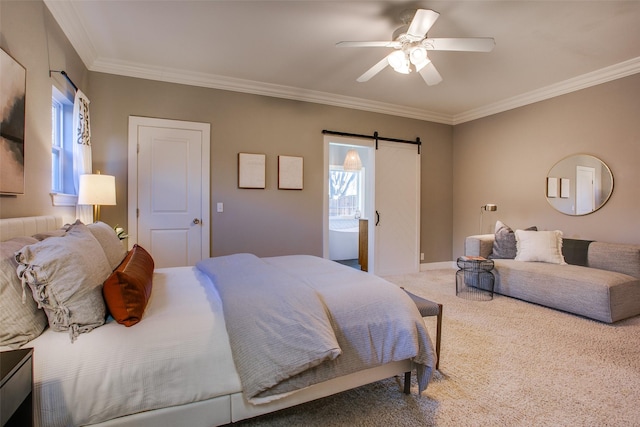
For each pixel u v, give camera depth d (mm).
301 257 2789
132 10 2490
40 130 2129
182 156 3730
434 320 2951
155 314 1450
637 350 2352
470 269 3896
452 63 3395
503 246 4082
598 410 1674
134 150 3529
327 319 1485
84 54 3068
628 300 2945
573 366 2121
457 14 2525
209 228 3852
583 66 3471
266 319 1397
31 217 1868
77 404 1145
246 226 4047
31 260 1218
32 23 2010
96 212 3195
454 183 5531
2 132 1621
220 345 1354
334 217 7020
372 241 4922
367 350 1559
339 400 1765
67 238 1456
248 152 4047
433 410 1675
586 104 3785
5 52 1646
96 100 3381
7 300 1164
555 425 1561
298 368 1308
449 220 5547
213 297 1705
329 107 4527
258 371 1286
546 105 4191
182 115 3727
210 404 1318
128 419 1212
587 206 3771
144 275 1655
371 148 4887
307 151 4391
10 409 887
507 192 4676
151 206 3609
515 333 2658
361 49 3129
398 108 4922
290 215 4289
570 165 3932
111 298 1325
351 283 1873
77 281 1272
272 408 1413
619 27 2705
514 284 3576
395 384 1922
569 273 3156
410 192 5188
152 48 3111
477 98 4527
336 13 2537
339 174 7082
